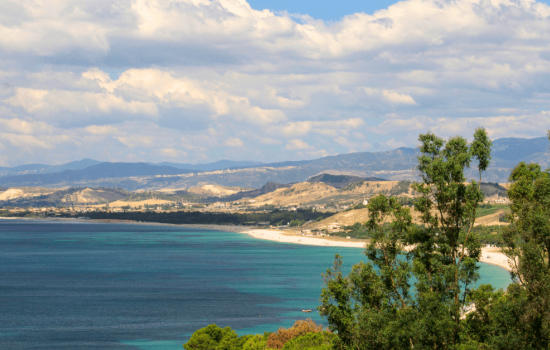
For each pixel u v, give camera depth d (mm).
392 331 40188
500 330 41000
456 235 43438
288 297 164375
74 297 166875
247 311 142000
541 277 39906
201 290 180250
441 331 38562
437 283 42000
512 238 43750
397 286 43500
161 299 162125
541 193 47000
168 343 109812
